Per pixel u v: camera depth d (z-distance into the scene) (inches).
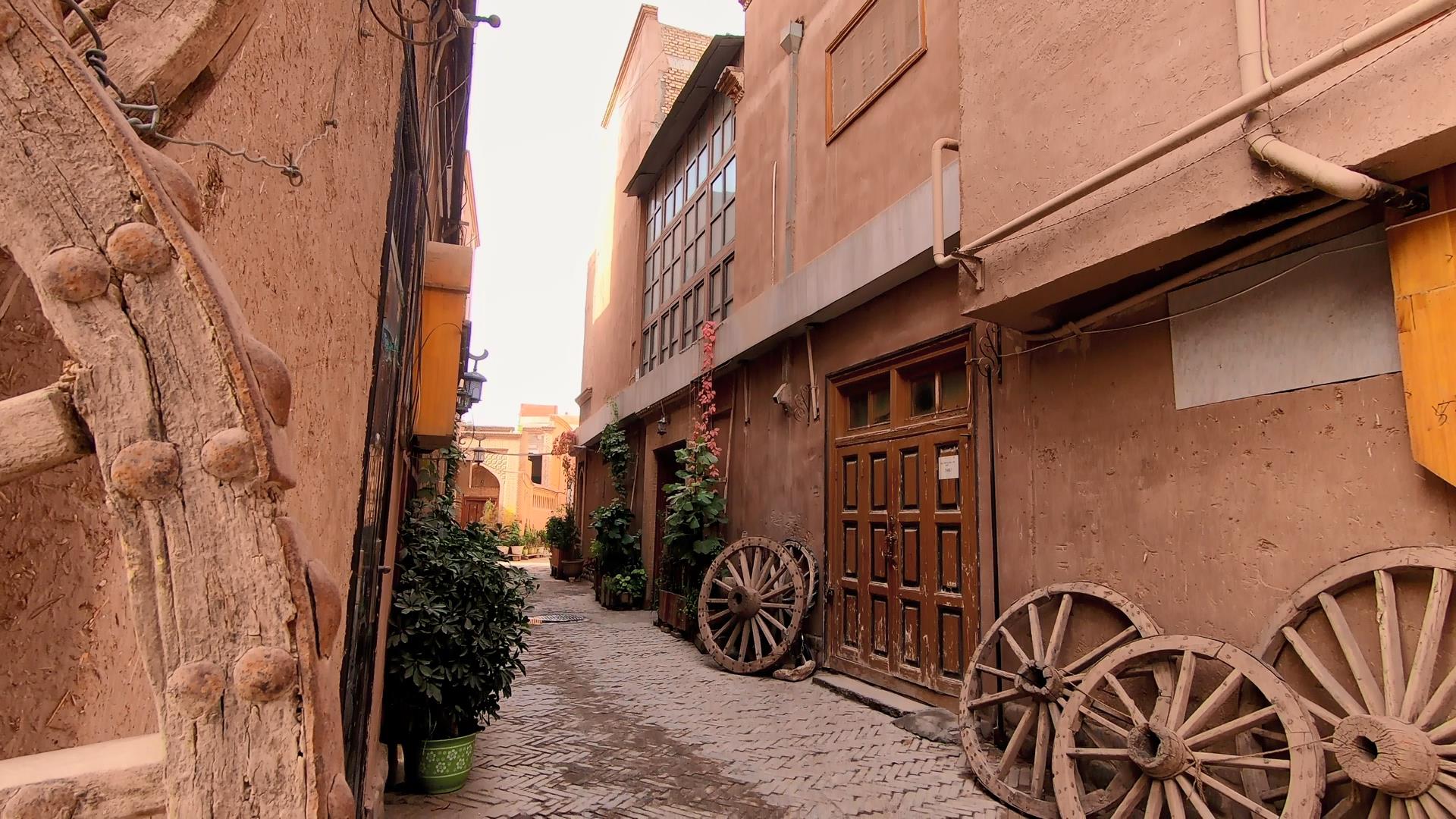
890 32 253.9
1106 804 131.4
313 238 61.1
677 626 368.2
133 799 24.3
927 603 220.7
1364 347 114.1
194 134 36.8
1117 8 135.3
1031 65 154.7
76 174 24.5
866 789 159.2
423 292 203.8
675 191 501.4
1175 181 122.1
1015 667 183.9
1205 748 122.2
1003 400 196.7
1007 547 191.0
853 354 268.1
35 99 24.5
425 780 153.8
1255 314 131.3
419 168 146.0
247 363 25.7
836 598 267.6
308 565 27.5
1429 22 90.9
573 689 252.7
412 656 152.9
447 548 178.2
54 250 24.1
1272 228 126.1
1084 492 167.8
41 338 34.4
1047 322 176.7
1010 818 145.3
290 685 25.0
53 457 24.9
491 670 162.1
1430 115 90.2
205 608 24.7
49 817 23.8
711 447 370.6
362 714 108.7
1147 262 134.6
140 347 24.7
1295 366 124.1
